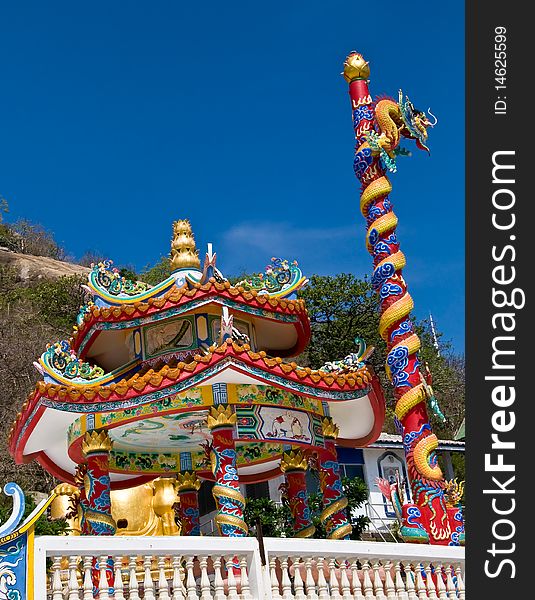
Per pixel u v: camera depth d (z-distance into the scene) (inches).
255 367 595.5
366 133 740.0
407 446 676.7
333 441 673.6
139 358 672.4
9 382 1544.0
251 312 668.7
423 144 774.5
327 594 515.5
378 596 534.0
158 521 904.3
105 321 655.1
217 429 601.9
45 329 1781.5
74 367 628.1
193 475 741.3
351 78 778.8
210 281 648.4
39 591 440.8
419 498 658.2
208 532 1107.3
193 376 584.7
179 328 664.4
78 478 658.2
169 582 506.9
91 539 463.5
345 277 1573.6
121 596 464.8
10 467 1298.0
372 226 732.0
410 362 695.1
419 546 559.2
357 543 536.7
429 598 553.6
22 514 452.1
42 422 652.7
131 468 727.1
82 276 2090.3
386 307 711.1
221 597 488.4
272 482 1246.9
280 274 709.3
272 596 496.4
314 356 1558.8
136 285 691.4
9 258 2566.4
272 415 629.6
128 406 589.6
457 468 1501.0
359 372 658.2
